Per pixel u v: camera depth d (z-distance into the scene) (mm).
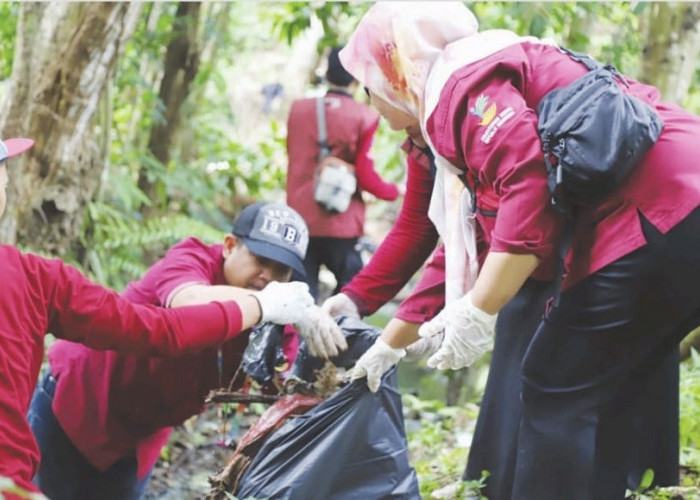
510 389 3738
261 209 4016
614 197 3238
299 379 3746
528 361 3482
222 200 11195
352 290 4121
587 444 3439
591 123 3096
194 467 6332
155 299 3918
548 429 3479
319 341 3637
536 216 3131
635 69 7672
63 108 6898
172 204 9836
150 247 8797
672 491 4184
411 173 4012
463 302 3270
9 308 2953
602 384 3424
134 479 4375
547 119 3156
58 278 3090
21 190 6887
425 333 3375
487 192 3406
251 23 12047
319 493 3568
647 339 3381
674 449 3871
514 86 3277
